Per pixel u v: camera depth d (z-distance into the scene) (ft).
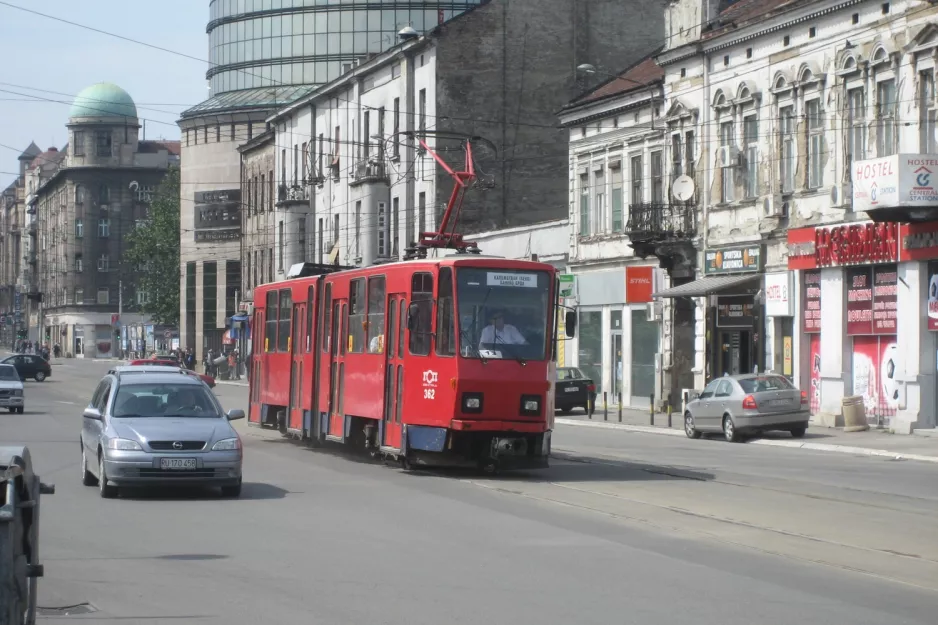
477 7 210.79
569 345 186.39
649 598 37.73
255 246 316.81
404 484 73.36
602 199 176.24
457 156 209.26
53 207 550.36
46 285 564.30
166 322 412.98
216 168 348.38
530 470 83.25
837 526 54.80
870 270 121.60
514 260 80.43
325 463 88.33
